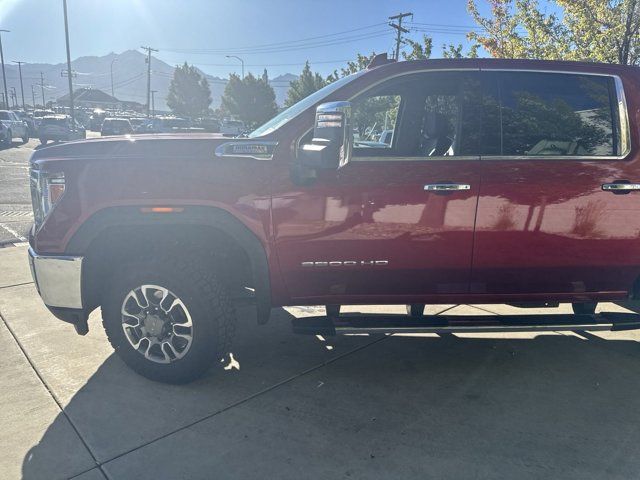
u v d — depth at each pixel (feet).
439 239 9.84
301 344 12.70
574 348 12.60
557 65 10.37
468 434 8.96
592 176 9.96
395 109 12.05
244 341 12.85
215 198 9.47
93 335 12.89
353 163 9.64
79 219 9.62
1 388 10.31
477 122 10.08
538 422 9.36
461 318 10.73
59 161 9.75
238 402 9.93
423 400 10.09
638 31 30.01
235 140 9.64
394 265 9.98
